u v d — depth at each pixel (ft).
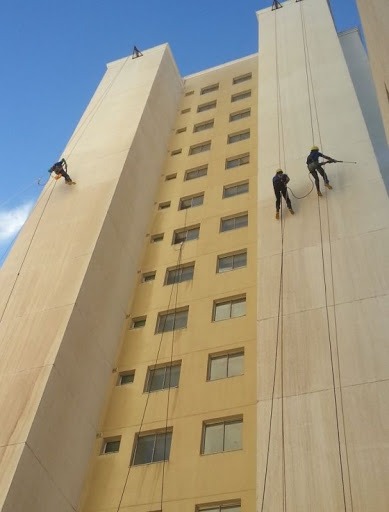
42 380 61.26
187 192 98.27
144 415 65.31
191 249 85.51
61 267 76.33
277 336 60.39
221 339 69.51
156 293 81.25
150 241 91.66
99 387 69.41
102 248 79.71
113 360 73.77
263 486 48.42
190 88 135.13
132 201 92.27
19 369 63.52
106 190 88.48
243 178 94.89
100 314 74.18
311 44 110.32
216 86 132.16
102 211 84.12
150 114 111.75
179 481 57.00
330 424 50.75
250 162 98.43
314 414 52.06
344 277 63.26
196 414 62.59
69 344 66.54
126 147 97.91
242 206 88.79
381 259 63.41
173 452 59.93
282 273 67.00
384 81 56.95
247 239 82.12
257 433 52.60
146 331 76.23
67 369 64.75
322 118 89.15
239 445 58.34
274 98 98.68
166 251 87.76
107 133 104.73
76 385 65.36
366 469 46.55
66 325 67.15
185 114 124.98
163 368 70.59
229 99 123.24
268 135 90.38
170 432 62.95
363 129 83.25
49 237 82.74
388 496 44.27
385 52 54.24
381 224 67.67
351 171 77.00
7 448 55.11
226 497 53.83
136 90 117.70
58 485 57.57
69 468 59.88
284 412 53.26
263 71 107.76
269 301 64.44
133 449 62.59
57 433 59.93
